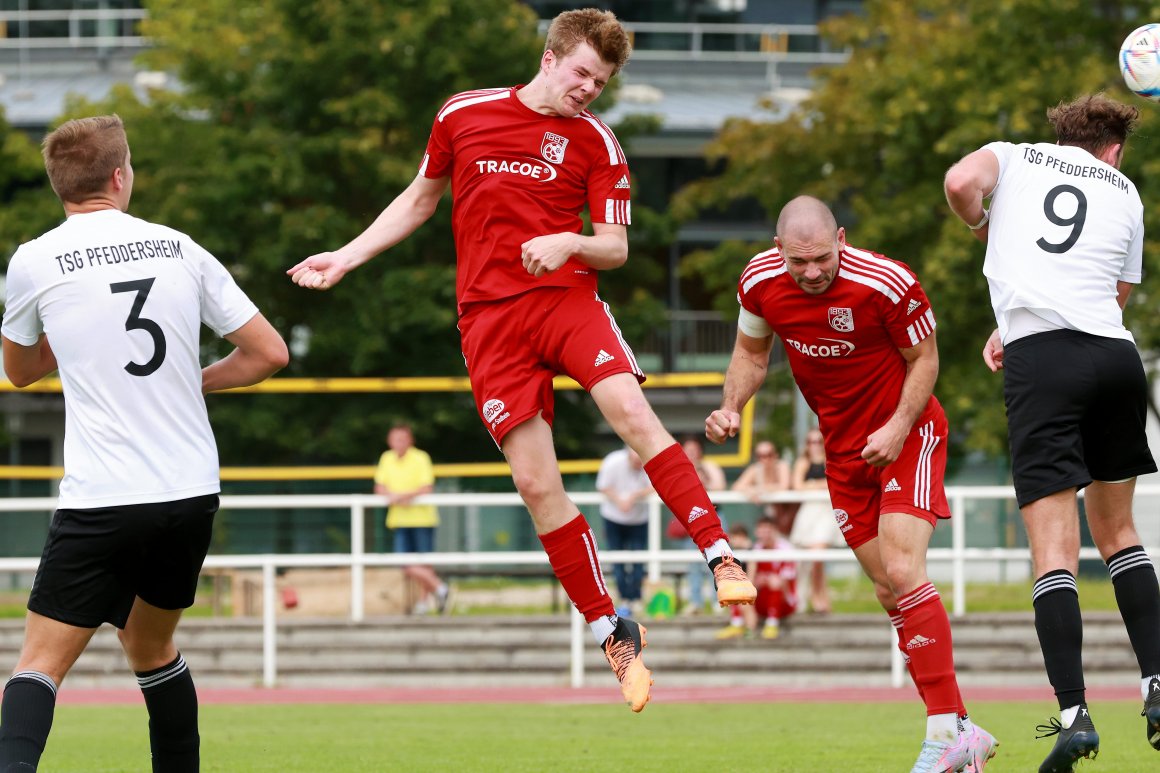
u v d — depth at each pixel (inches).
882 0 3046.3
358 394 3230.8
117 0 4950.8
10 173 3560.5
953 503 2138.3
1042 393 757.3
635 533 2081.7
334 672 1913.1
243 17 3452.3
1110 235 774.5
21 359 695.1
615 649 771.4
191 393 680.4
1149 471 783.7
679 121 4030.5
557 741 1163.3
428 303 3149.6
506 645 1969.7
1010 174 792.9
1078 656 743.1
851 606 2380.7
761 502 1905.8
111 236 679.1
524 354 773.3
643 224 3489.2
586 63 755.4
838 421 825.5
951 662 793.6
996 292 781.3
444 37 3272.6
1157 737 765.9
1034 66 2714.1
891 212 2876.5
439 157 795.4
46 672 660.1
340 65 3277.6
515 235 768.9
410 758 1034.7
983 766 840.3
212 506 679.1
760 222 4411.9
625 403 754.2
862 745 1091.3
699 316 4357.8
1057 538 755.4
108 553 657.0
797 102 3198.8
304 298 3260.3
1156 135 2504.9
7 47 4746.6
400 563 1907.0
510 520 3085.6
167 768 721.0
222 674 1925.4
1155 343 2536.9
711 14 4995.1
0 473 2274.9
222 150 3257.9
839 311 787.4
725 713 1449.3
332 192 3302.2
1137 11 2709.2
